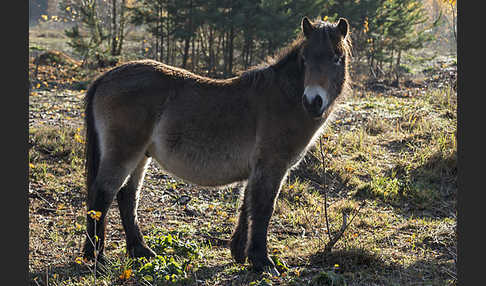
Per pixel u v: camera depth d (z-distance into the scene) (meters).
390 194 6.81
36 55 21.25
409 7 22.59
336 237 4.69
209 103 4.61
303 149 4.64
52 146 7.89
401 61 26.56
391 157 8.20
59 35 31.69
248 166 4.64
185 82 4.73
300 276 4.32
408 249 5.07
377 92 15.52
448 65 22.44
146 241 5.16
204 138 4.59
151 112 4.64
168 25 19.70
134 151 4.67
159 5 19.83
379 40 21.81
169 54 22.19
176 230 5.66
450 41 32.53
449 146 8.03
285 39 17.86
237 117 4.57
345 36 4.46
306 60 4.16
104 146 4.68
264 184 4.49
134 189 5.03
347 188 7.22
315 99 4.03
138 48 23.53
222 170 4.67
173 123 4.60
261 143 4.50
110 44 18.83
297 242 5.34
